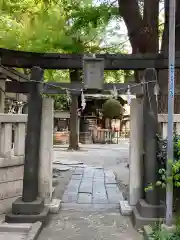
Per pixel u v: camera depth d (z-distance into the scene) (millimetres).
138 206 5008
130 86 5172
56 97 21859
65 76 15562
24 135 5996
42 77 5277
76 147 17234
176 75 6570
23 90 5250
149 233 4180
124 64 5199
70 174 9578
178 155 4406
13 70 7094
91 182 8211
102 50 9867
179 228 4004
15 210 4859
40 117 5281
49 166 5664
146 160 4961
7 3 8617
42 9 8719
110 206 5926
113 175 9258
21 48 8430
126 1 7586
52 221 5062
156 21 7648
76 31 8461
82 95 5117
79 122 23109
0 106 6242
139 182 5492
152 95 5062
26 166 5070
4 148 5488
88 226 4848
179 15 6688
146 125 5039
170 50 4230
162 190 4891
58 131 22766
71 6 8297
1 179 5398
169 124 4207
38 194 5621
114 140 23969
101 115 24609
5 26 8492
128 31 7863
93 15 7895
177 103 6496
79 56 5281
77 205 5969
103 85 5156
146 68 5141
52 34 8539
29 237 4121
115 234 4527
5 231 4539
